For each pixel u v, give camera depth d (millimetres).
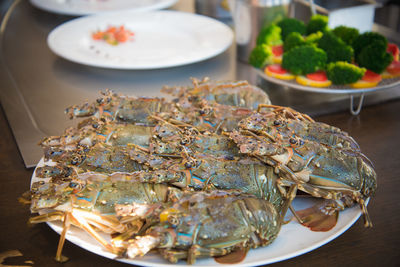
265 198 482
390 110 670
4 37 940
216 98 604
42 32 966
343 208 474
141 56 815
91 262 457
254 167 489
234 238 424
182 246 421
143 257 428
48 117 661
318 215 475
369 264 450
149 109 573
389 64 661
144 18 946
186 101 586
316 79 656
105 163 500
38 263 457
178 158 504
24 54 864
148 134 536
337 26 760
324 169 480
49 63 827
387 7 1225
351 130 628
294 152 487
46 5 1001
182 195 447
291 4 773
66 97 710
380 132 624
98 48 840
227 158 505
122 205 437
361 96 646
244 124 512
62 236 446
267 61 703
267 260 425
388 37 851
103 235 460
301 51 656
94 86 740
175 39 884
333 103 680
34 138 617
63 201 451
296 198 503
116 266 453
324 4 817
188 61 758
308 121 546
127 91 720
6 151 608
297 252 434
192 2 1125
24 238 483
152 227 436
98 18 945
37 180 506
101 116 566
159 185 474
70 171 483
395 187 534
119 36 867
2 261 458
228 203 436
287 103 677
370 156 582
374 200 518
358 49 697
